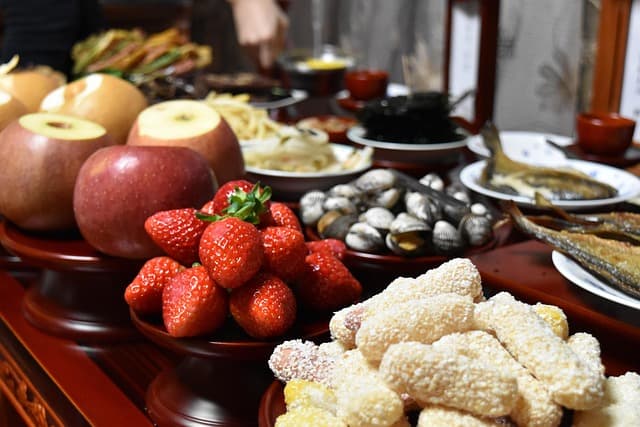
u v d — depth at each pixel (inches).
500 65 80.4
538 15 75.7
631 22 52.1
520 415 19.0
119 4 101.6
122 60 65.5
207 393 27.0
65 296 34.3
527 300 28.8
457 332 20.3
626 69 53.3
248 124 51.3
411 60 93.2
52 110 40.4
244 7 82.4
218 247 24.0
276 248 25.4
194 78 65.4
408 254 31.1
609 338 27.0
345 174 41.4
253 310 24.5
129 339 33.6
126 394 29.8
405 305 20.4
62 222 35.5
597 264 27.7
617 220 32.9
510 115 81.0
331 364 22.2
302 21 109.0
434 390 18.6
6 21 72.2
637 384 21.2
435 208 32.3
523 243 33.5
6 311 36.9
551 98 76.7
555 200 37.7
